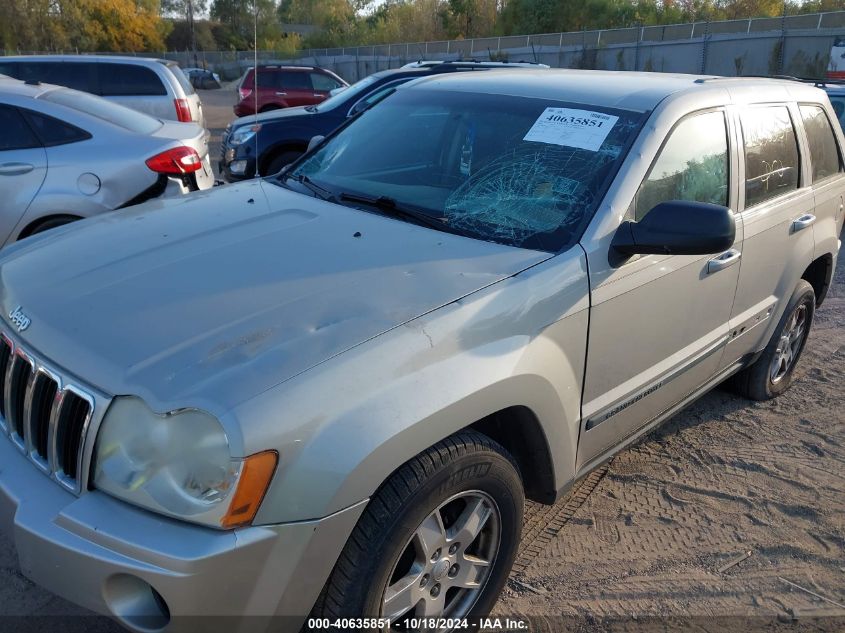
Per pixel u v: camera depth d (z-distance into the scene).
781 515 3.58
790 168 4.12
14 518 2.08
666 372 3.29
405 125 3.65
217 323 2.20
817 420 4.53
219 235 2.85
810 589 3.10
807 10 48.88
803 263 4.29
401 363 2.15
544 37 37.84
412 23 59.00
